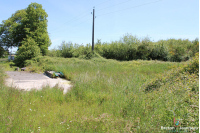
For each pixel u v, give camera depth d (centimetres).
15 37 2789
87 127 334
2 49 3197
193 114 357
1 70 1072
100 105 486
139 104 429
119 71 1162
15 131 315
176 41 2583
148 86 636
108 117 371
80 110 436
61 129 331
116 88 658
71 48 2670
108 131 317
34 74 1277
